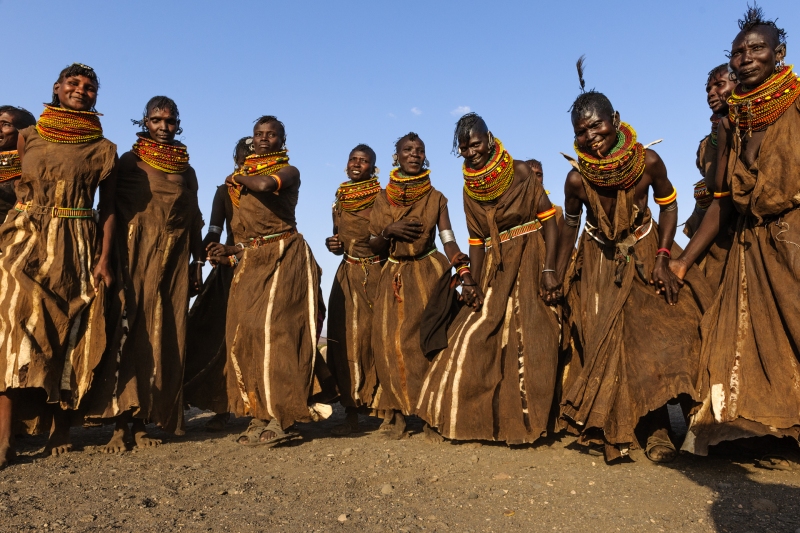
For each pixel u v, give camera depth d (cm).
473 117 559
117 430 534
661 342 477
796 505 365
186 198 589
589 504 374
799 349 432
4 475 444
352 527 339
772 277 446
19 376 482
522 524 344
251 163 595
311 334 589
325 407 586
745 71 451
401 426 604
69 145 527
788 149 441
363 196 671
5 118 590
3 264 502
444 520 350
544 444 536
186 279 593
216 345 653
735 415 439
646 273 500
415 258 623
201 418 736
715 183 504
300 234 610
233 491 405
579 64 500
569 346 553
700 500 375
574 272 540
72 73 523
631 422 463
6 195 591
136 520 350
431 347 578
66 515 356
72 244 525
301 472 455
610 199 514
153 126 579
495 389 540
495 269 566
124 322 540
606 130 485
